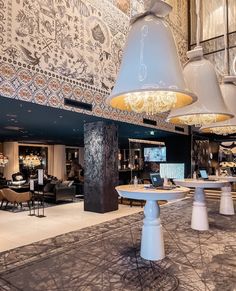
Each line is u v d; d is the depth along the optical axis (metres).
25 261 3.73
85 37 7.52
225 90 5.20
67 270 3.38
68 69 6.95
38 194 10.70
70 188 11.71
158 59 2.60
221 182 5.15
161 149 15.08
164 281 3.02
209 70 4.01
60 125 9.86
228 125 4.98
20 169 18.20
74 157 20.61
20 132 12.10
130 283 2.98
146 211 3.80
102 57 8.07
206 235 4.84
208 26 12.62
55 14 6.64
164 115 11.54
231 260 3.64
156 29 2.72
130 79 2.62
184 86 2.60
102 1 8.16
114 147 9.37
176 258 3.73
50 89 6.42
